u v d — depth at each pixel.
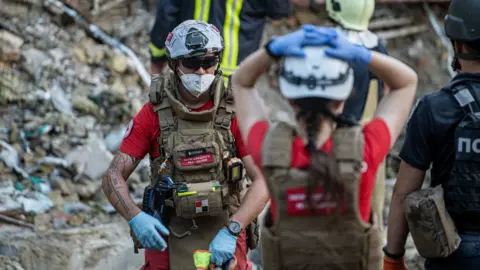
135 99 15.81
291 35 5.84
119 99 15.50
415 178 6.59
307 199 5.80
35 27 16.17
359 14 9.70
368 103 9.65
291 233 5.94
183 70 7.94
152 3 18.33
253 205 8.02
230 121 8.09
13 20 16.03
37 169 13.67
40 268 11.42
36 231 12.21
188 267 8.20
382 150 5.86
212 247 7.85
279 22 19.20
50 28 16.34
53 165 13.76
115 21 17.50
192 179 8.02
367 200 5.92
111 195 8.08
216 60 8.03
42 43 15.95
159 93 8.07
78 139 14.38
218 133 8.05
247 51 11.70
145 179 14.05
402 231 6.77
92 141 14.34
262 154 5.89
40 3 16.48
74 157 13.92
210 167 8.01
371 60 5.86
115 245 12.13
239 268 8.29
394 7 20.59
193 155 7.97
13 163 13.55
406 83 6.01
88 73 15.90
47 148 14.12
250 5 11.60
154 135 8.16
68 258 11.66
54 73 15.50
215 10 11.48
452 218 6.43
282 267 6.07
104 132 14.91
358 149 5.71
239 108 6.18
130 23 17.67
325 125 5.78
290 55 5.77
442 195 6.36
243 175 8.27
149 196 8.12
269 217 6.17
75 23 16.73
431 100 6.44
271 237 6.02
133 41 17.45
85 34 16.75
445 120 6.36
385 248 6.96
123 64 16.36
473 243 6.37
